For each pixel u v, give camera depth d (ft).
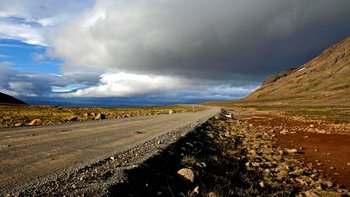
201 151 41.19
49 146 35.06
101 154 29.91
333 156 52.26
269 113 230.27
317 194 30.04
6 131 52.65
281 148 58.59
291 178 35.42
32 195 16.78
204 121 96.37
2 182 19.30
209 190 23.94
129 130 57.67
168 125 72.38
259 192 27.71
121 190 19.40
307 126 111.34
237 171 34.06
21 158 27.43
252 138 69.62
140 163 25.76
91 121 85.76
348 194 30.99
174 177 26.04
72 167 23.85
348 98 474.90
